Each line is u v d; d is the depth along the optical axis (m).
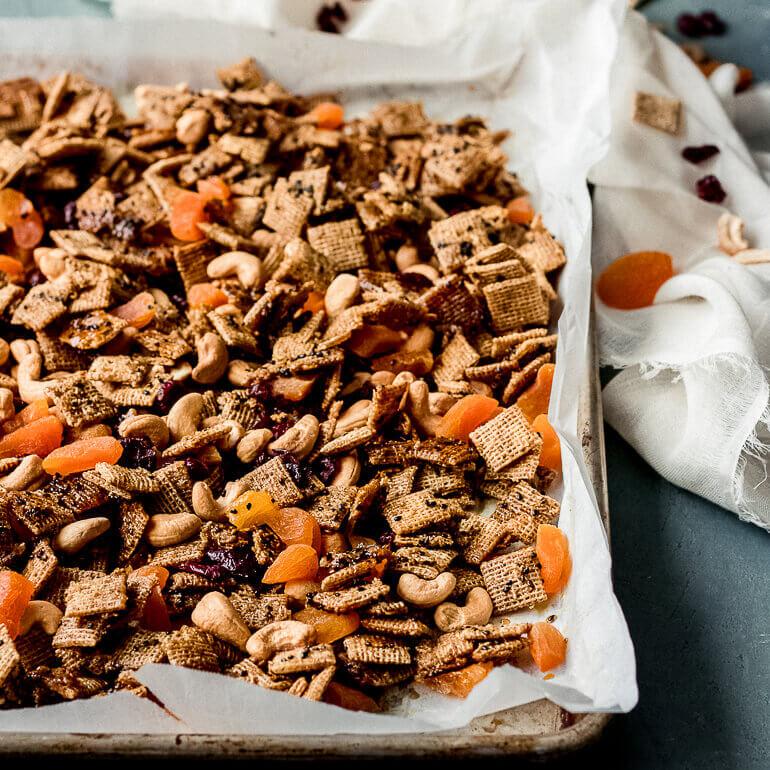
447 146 0.97
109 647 0.78
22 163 0.94
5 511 0.80
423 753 0.75
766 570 0.87
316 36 1.02
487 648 0.78
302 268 0.89
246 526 0.81
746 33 1.08
